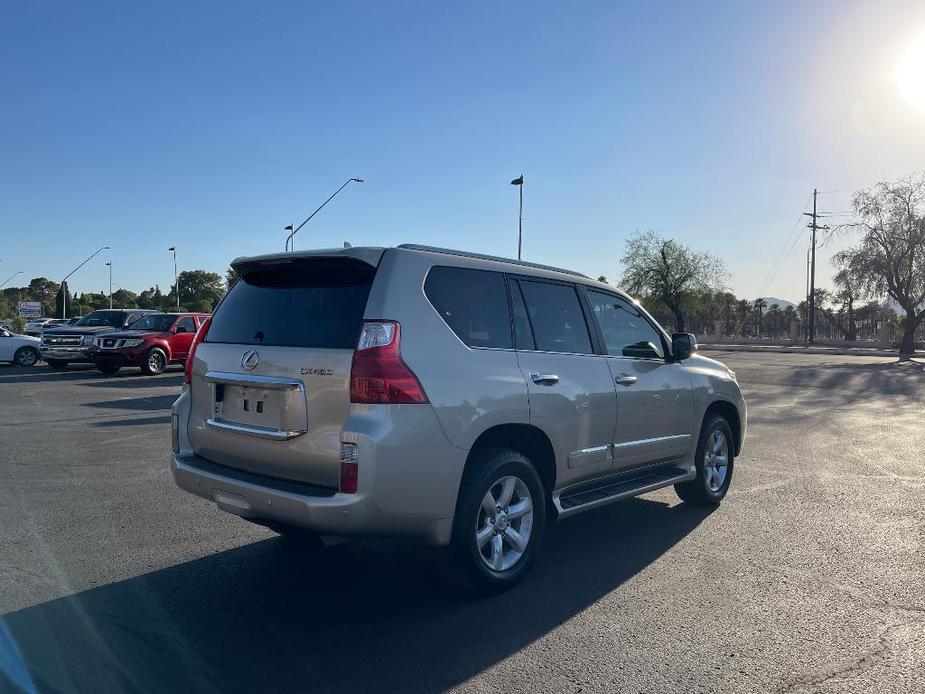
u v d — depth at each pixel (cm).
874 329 6194
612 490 544
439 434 404
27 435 1038
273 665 358
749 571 495
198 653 370
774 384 2073
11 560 508
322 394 401
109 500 672
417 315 415
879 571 496
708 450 666
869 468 848
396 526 395
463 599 443
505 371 452
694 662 364
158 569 493
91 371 2309
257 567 498
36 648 375
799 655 371
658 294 5981
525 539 464
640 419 564
